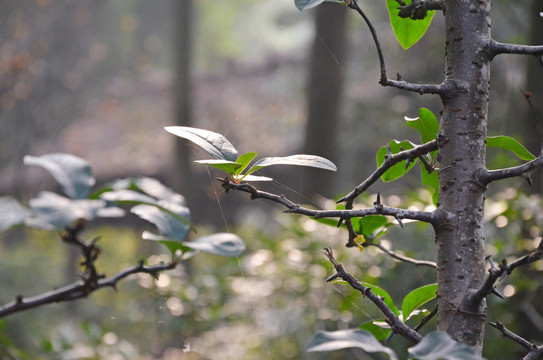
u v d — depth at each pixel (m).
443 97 1.58
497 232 5.65
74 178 1.09
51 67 20.78
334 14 11.45
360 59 17.58
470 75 1.57
